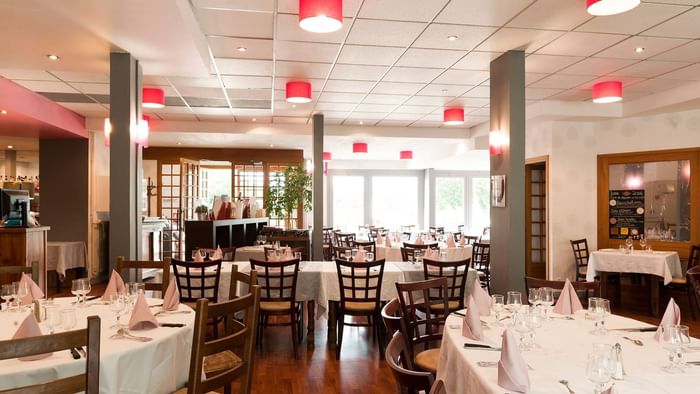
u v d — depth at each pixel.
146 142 4.98
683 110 7.46
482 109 8.36
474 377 2.06
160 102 6.44
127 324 2.72
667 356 2.26
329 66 5.73
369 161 16.73
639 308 6.98
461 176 16.92
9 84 6.30
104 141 9.82
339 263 4.73
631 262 6.85
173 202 12.02
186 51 4.49
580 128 8.45
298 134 9.75
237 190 12.42
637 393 1.81
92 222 9.22
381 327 4.83
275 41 4.84
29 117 6.91
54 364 2.06
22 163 11.72
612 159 8.31
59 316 2.46
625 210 8.23
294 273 4.80
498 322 2.85
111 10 3.54
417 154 14.95
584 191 8.44
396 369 1.72
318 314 5.76
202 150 12.29
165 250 11.15
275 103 7.82
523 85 5.20
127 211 4.62
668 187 7.84
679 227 7.72
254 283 3.17
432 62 5.58
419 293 5.29
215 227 7.49
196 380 2.19
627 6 3.41
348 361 4.62
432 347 4.90
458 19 4.27
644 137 7.96
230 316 3.45
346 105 8.03
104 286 8.88
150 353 2.36
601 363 1.62
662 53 5.26
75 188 9.07
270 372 4.31
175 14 3.61
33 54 4.61
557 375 2.01
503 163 5.34
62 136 8.73
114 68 4.57
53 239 9.05
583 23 4.37
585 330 2.72
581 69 5.91
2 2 3.39
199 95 7.21
